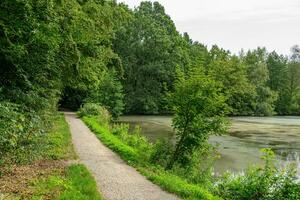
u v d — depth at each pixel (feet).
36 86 55.11
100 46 92.07
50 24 46.60
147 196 32.04
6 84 48.37
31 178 32.60
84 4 76.69
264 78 277.03
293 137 112.37
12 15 41.98
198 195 33.09
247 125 156.97
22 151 39.32
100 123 105.19
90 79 88.74
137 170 43.04
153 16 272.51
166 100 50.83
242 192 37.52
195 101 48.52
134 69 233.14
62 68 71.67
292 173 38.47
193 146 49.83
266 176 37.83
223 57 256.73
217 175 58.13
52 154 46.21
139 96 228.02
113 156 51.75
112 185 35.17
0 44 43.62
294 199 35.78
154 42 235.40
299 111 308.40
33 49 50.16
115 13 98.94
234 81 232.12
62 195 27.63
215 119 49.75
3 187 28.84
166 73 228.22
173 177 41.68
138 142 69.82
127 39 236.02
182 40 263.49
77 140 66.13
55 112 85.66
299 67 327.47
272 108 267.39
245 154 78.89
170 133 113.50
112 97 167.12
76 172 36.83
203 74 49.52
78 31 67.15
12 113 33.86
